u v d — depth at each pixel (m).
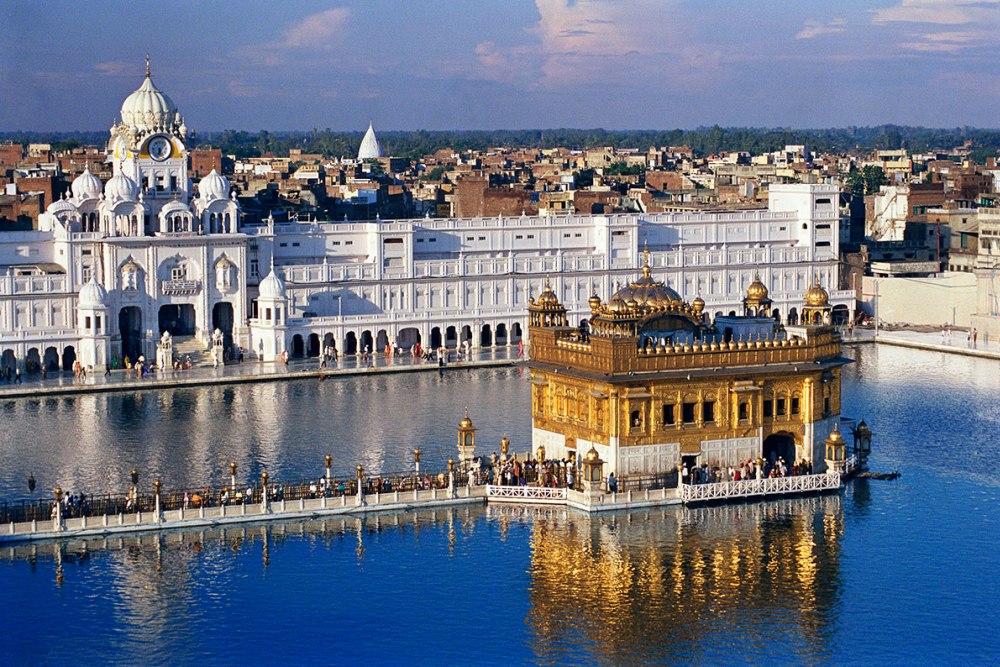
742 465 174.25
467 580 147.38
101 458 193.75
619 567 150.75
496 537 159.50
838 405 182.00
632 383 168.50
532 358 182.12
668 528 162.00
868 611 140.25
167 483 180.50
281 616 139.12
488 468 178.88
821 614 139.50
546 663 129.62
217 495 168.50
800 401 177.88
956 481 180.75
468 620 138.25
